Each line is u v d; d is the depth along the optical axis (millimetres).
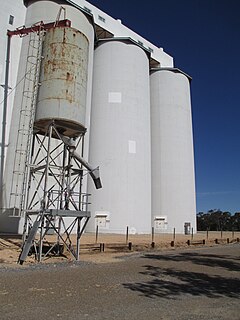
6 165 28328
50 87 16922
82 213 16172
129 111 39406
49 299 8031
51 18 31812
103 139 38188
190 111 50688
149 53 45000
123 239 27547
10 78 30359
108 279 11078
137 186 37500
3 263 13797
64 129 17188
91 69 35031
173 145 45969
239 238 39250
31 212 16438
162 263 16266
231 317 6934
